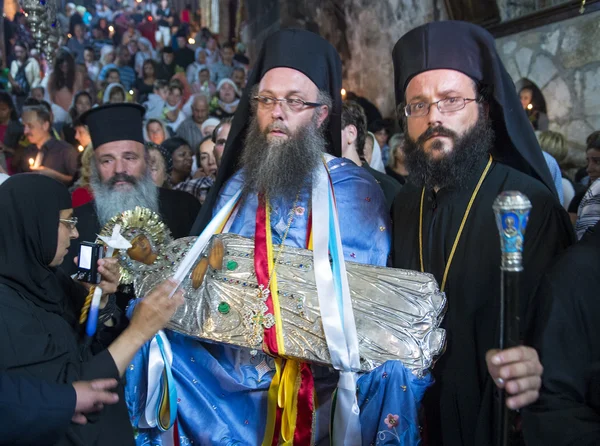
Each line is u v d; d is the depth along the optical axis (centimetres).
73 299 237
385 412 199
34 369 186
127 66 1164
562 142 598
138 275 238
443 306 214
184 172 604
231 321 219
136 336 199
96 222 314
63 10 1131
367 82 1040
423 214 237
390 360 204
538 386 154
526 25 688
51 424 175
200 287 228
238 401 229
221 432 222
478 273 214
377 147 490
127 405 223
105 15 1168
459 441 210
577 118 639
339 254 224
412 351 206
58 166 830
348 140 339
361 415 206
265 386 226
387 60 980
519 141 221
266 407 225
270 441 219
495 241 214
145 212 246
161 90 1157
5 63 1034
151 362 220
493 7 730
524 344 175
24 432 172
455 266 220
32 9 465
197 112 1142
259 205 250
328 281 218
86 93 1081
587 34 622
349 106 350
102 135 312
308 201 249
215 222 245
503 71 223
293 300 218
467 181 224
